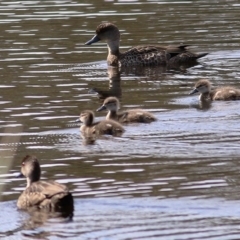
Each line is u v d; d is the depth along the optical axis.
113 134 17.34
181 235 12.03
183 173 14.70
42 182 13.56
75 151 16.28
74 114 18.86
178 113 18.78
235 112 18.80
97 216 12.78
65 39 26.31
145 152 16.00
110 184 14.26
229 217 12.62
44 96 20.42
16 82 21.78
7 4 30.59
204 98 20.19
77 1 30.92
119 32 25.16
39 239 12.14
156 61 24.91
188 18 28.41
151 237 12.00
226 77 22.38
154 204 13.20
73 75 22.73
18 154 16.20
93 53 25.42
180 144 16.39
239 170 14.78
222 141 16.47
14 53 24.81
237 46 25.44
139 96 20.52
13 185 14.60
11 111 19.12
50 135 17.38
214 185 14.05
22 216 12.98
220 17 28.38
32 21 28.19
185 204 13.16
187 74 23.16
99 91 21.05
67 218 12.74
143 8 29.83
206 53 24.84
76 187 14.16
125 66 24.78
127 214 12.81
